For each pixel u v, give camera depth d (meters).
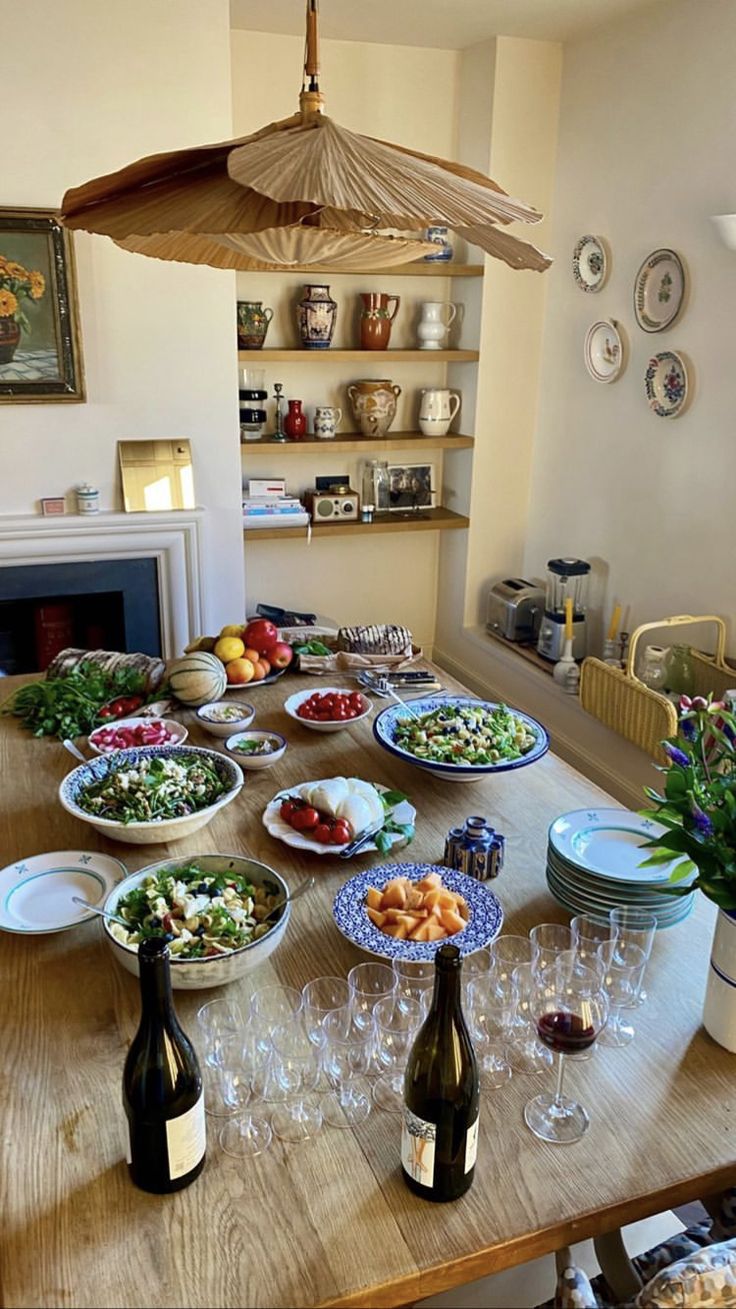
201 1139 1.02
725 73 2.92
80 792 1.73
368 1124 1.11
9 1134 1.09
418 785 1.92
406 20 3.42
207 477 3.51
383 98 3.84
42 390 3.21
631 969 1.29
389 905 1.40
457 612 4.46
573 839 1.58
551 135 3.79
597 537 3.82
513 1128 1.11
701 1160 1.07
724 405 3.07
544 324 4.03
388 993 1.18
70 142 3.05
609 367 3.60
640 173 3.34
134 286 3.24
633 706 2.92
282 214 1.28
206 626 3.67
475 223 1.21
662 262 3.25
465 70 3.84
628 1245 1.38
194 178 1.39
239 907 1.34
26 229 3.05
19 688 2.44
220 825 1.76
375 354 3.91
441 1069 0.97
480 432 4.12
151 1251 0.95
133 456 3.38
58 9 2.93
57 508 3.37
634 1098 1.16
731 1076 1.20
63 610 3.62
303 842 1.62
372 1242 0.96
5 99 2.96
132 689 2.28
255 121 3.72
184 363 3.37
